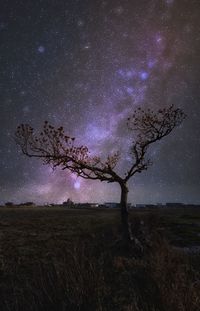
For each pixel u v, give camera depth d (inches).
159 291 280.8
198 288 279.0
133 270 422.0
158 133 689.6
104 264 441.7
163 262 393.7
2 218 1955.0
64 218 1916.8
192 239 852.6
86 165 681.0
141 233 692.1
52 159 676.1
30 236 998.4
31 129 676.7
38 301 273.3
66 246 713.6
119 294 320.5
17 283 414.9
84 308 262.7
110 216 2007.9
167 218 1579.7
